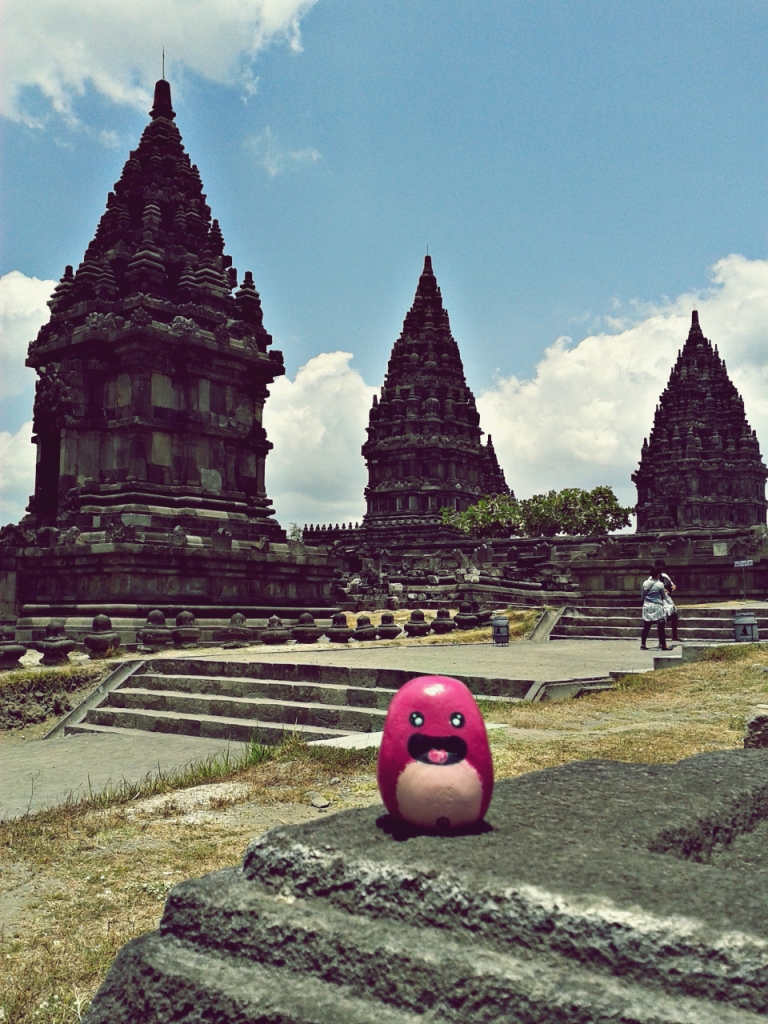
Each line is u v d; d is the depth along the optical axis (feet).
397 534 282.97
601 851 11.30
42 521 117.91
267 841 11.89
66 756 48.03
